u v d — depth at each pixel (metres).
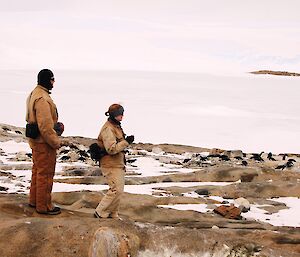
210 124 31.11
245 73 102.81
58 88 51.31
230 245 5.63
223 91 54.38
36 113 6.70
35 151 6.86
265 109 39.44
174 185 11.87
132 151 19.22
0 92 45.62
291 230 8.03
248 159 17.94
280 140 26.16
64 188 10.86
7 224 6.09
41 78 6.86
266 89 58.78
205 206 9.70
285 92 55.91
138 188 11.38
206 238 5.70
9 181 11.68
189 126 30.20
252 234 7.27
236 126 30.52
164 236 5.70
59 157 16.73
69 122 30.59
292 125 31.36
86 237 5.80
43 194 6.91
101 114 34.25
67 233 5.88
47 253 5.66
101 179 12.23
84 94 46.44
